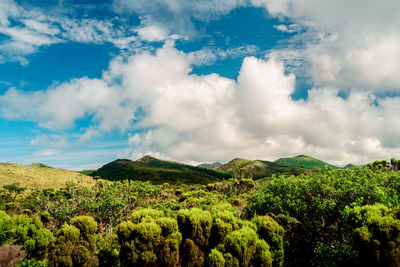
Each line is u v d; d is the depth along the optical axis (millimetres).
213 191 44000
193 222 10359
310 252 10836
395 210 7914
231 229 10391
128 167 157250
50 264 9477
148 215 11227
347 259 8289
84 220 10484
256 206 14266
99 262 10469
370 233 7250
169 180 121125
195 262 9703
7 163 76750
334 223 11031
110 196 25453
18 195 50656
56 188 61125
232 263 8812
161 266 9336
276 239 9875
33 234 12672
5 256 9695
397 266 6750
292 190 13000
